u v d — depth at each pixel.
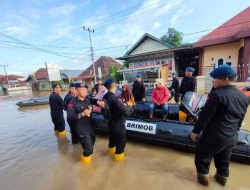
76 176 3.05
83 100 3.37
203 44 11.15
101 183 2.82
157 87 4.55
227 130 2.20
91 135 3.61
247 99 2.21
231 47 10.61
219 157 2.52
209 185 2.60
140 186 2.68
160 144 3.91
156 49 16.17
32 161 3.88
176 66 14.47
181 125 3.66
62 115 5.34
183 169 3.09
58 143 4.81
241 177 2.77
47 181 3.05
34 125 7.09
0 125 7.58
